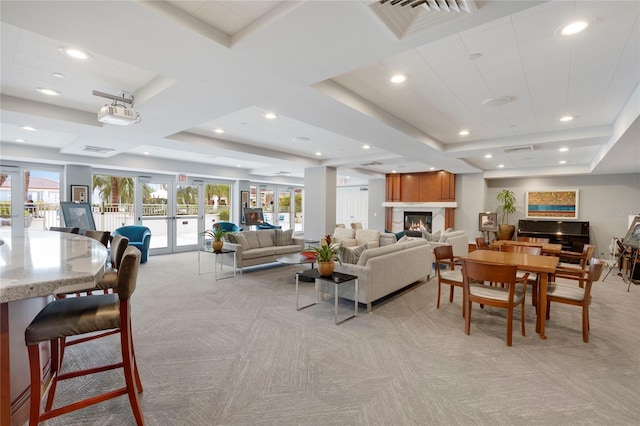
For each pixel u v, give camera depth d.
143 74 2.83
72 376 1.82
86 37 1.86
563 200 8.24
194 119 3.65
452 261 4.21
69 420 1.84
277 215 11.86
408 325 3.35
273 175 10.63
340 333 3.13
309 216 8.09
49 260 1.65
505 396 2.12
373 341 2.96
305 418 1.89
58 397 2.04
